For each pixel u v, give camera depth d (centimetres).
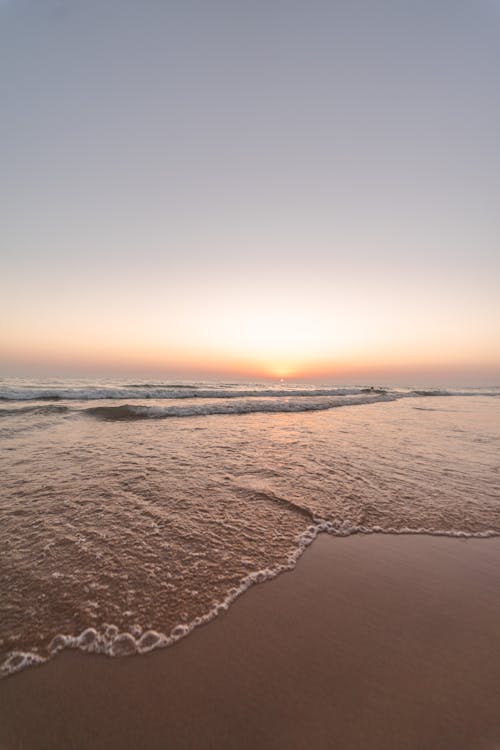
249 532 343
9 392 1605
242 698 168
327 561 296
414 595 254
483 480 517
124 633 206
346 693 172
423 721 159
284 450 696
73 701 165
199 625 216
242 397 2138
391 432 959
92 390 1781
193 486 467
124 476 499
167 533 334
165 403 1536
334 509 402
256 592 251
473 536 347
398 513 395
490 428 1080
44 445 678
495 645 207
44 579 254
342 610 235
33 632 203
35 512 368
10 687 169
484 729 155
